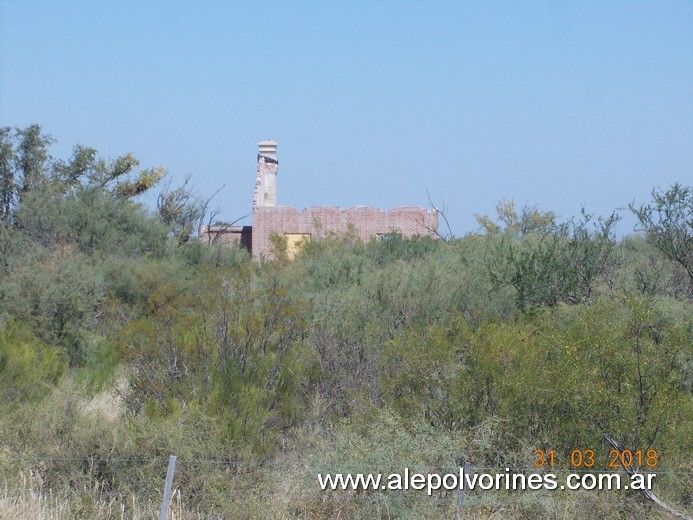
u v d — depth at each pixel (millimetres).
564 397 20875
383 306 33094
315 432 23453
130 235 59625
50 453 20406
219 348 25172
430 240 56156
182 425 21109
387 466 19578
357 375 26531
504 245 40562
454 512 19422
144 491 20031
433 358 22891
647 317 21156
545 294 34531
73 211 59156
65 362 31250
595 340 20953
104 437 20516
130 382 25688
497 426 21547
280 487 20562
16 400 25547
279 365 25234
